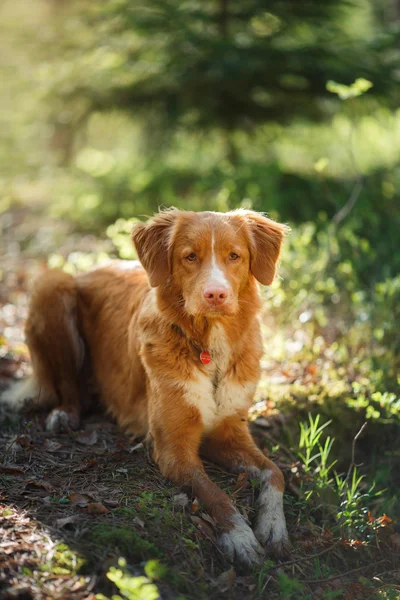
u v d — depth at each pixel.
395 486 5.72
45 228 11.33
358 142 15.14
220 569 4.01
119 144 17.59
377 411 6.09
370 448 6.07
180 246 4.71
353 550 4.56
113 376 5.67
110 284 5.95
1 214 12.45
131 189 11.42
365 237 10.38
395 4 15.11
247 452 4.92
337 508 4.89
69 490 4.36
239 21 11.23
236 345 4.90
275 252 5.04
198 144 12.78
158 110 11.77
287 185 10.88
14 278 9.25
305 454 5.58
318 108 11.86
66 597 3.35
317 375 6.45
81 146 16.22
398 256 9.50
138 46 11.38
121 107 11.94
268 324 7.48
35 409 5.83
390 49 11.19
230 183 10.56
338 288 8.06
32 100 12.09
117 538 3.79
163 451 4.75
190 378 4.79
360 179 8.91
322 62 10.73
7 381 6.54
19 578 3.41
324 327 7.47
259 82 10.94
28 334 5.93
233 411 4.95
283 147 14.22
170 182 11.32
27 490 4.30
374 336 6.82
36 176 14.76
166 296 4.83
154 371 4.84
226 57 10.33
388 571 4.47
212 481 4.76
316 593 4.08
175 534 4.02
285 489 4.96
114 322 5.71
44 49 12.12
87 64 11.42
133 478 4.62
